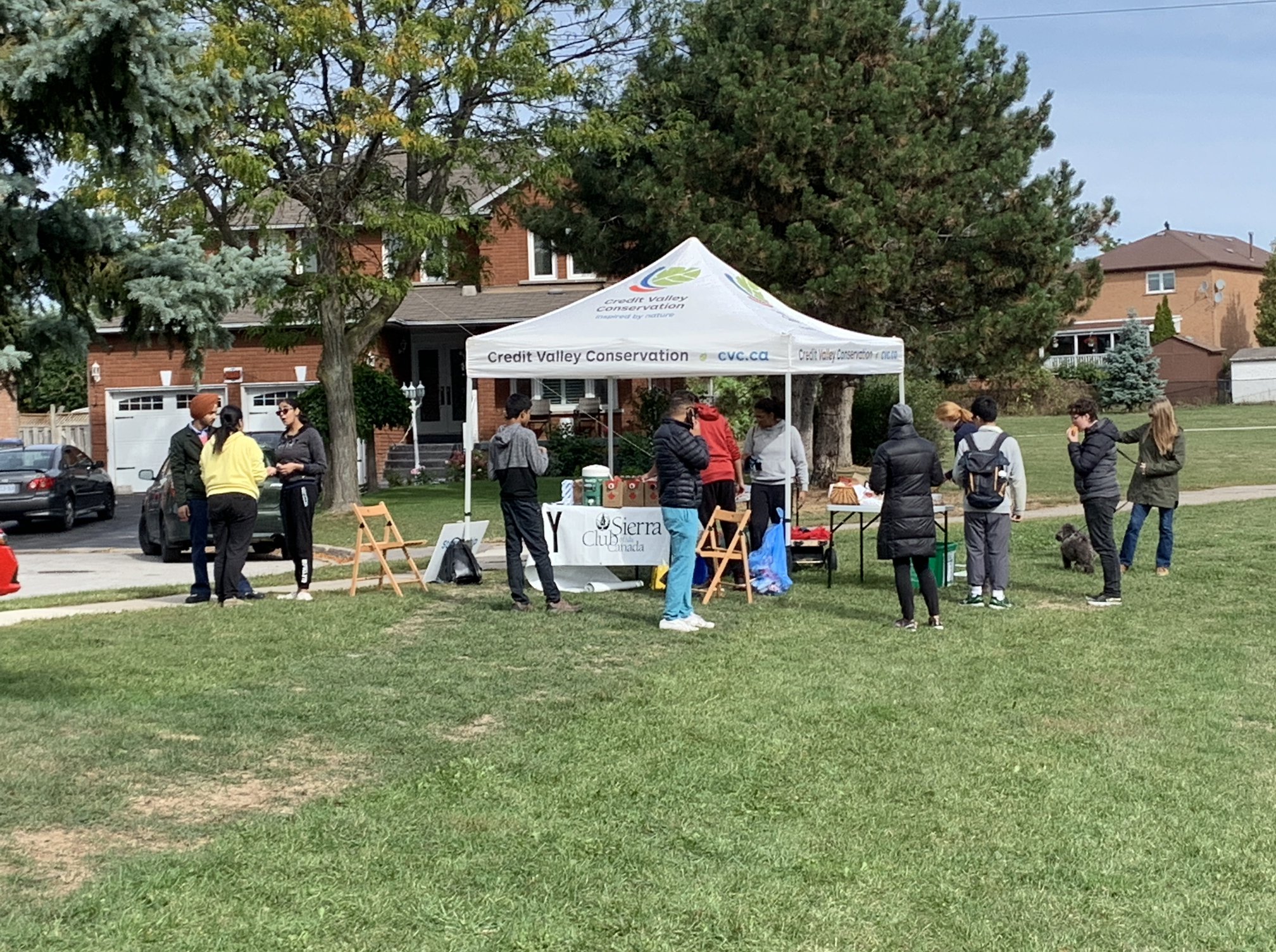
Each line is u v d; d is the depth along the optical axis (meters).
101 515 27.45
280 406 12.84
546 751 7.30
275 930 4.87
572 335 13.52
